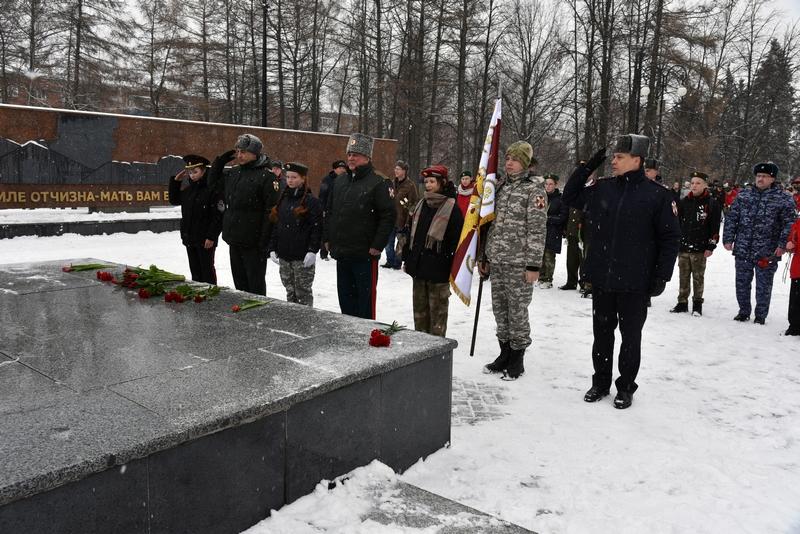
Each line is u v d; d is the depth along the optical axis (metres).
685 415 4.25
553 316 7.45
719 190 21.75
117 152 15.20
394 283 9.31
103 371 2.92
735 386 4.91
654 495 3.10
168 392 2.64
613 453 3.59
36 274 5.68
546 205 4.89
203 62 35.06
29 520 1.90
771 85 38.53
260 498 2.59
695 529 2.78
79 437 2.18
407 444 3.34
